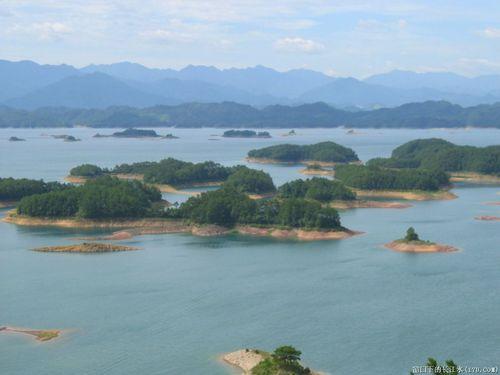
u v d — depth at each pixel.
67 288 176.25
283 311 157.12
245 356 130.25
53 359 131.88
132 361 130.62
